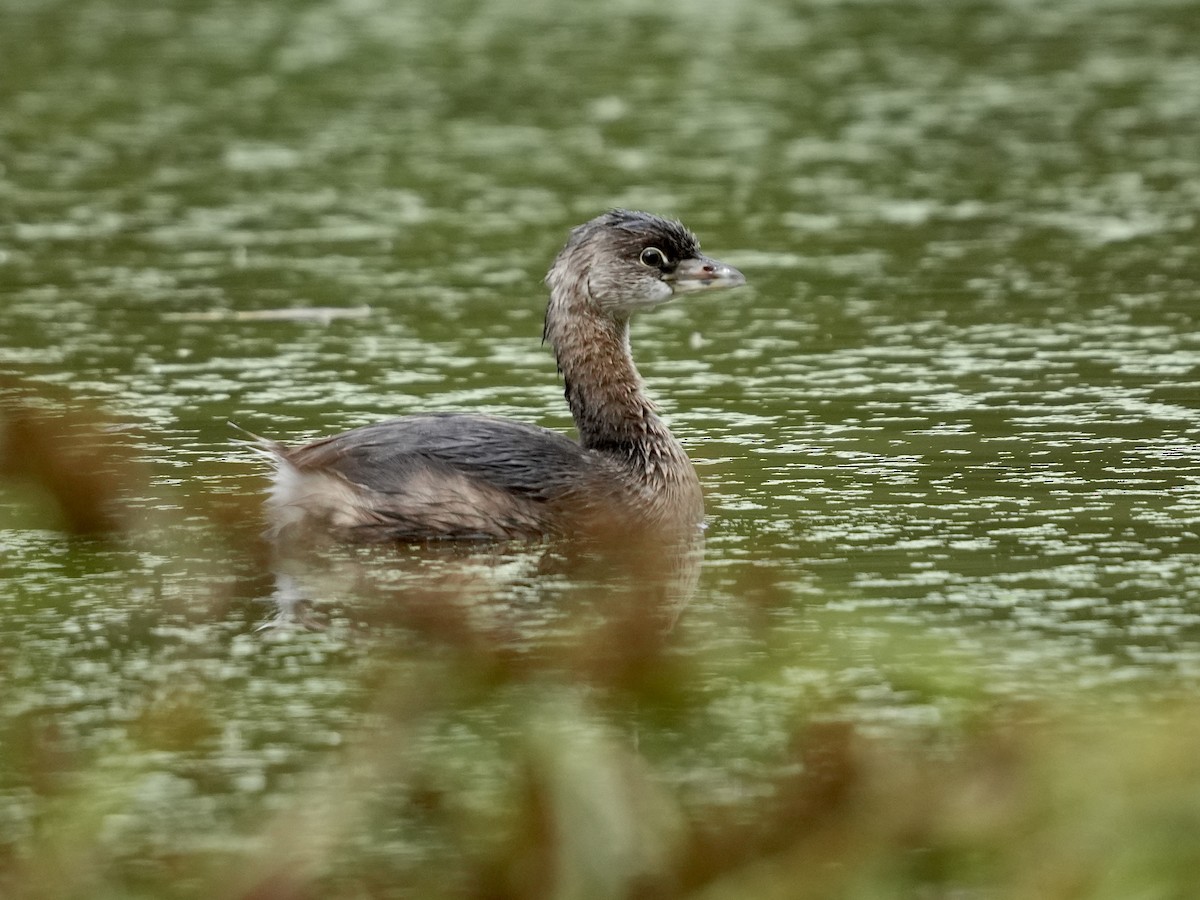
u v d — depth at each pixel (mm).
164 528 12625
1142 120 28859
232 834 8578
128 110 29969
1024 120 29047
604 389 14695
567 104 30469
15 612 11680
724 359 18578
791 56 33625
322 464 13570
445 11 37875
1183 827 5762
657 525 13812
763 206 24688
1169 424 15984
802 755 6215
